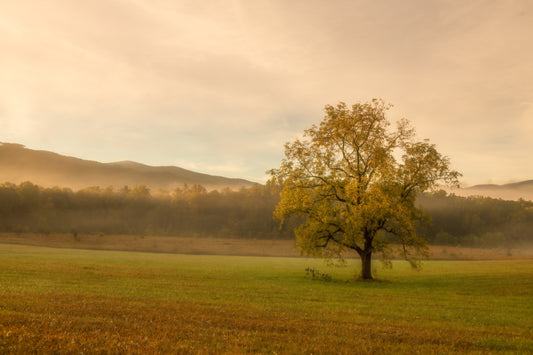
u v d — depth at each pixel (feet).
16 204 599.57
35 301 52.39
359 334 40.75
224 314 49.93
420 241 115.65
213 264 199.82
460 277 134.41
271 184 129.59
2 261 133.59
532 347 38.19
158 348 30.68
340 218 123.24
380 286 104.42
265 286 94.63
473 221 642.63
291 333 40.11
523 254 440.45
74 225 593.83
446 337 41.29
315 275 138.00
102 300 57.57
